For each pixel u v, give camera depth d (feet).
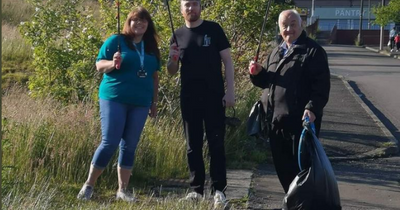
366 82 71.36
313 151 18.15
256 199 22.25
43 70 30.45
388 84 69.62
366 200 23.04
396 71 87.86
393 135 39.11
